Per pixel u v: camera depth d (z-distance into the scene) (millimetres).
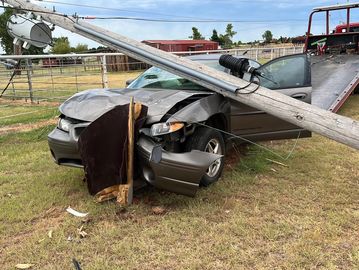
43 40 5930
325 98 8258
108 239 3354
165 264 2982
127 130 3705
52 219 3756
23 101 12672
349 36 11875
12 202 4109
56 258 3084
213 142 4398
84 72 15219
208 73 4527
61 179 4758
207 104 4336
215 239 3322
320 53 12414
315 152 5855
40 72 16625
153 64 4801
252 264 2963
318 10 12180
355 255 3039
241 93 4359
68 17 5391
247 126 5086
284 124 5336
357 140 3986
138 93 4512
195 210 3865
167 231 3479
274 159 5500
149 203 4062
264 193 4293
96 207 3945
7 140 6910
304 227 3506
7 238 3422
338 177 4793
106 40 5090
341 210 3859
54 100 12430
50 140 4309
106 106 4203
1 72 13930
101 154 3805
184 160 3682
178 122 3809
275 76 5277
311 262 2965
